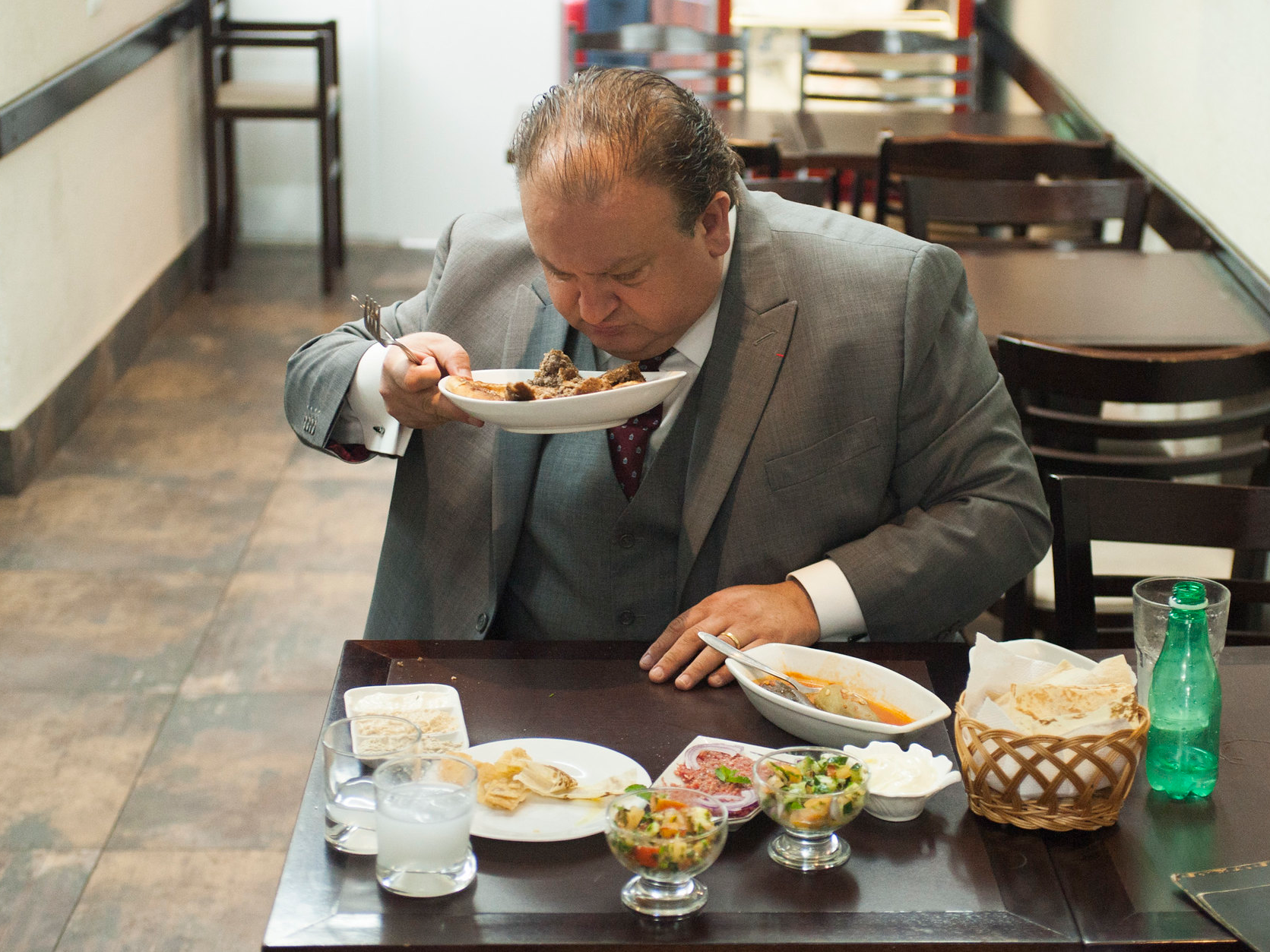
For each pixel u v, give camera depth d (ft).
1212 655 4.11
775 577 4.75
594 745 3.84
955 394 4.78
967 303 4.99
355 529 11.71
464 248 5.21
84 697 8.91
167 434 13.48
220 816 7.70
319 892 3.21
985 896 3.24
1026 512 4.81
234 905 6.95
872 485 4.78
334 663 9.52
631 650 4.51
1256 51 10.03
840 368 4.68
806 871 3.32
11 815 7.61
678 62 19.16
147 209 15.98
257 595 10.46
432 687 4.14
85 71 13.14
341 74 19.71
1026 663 3.77
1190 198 11.48
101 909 6.87
